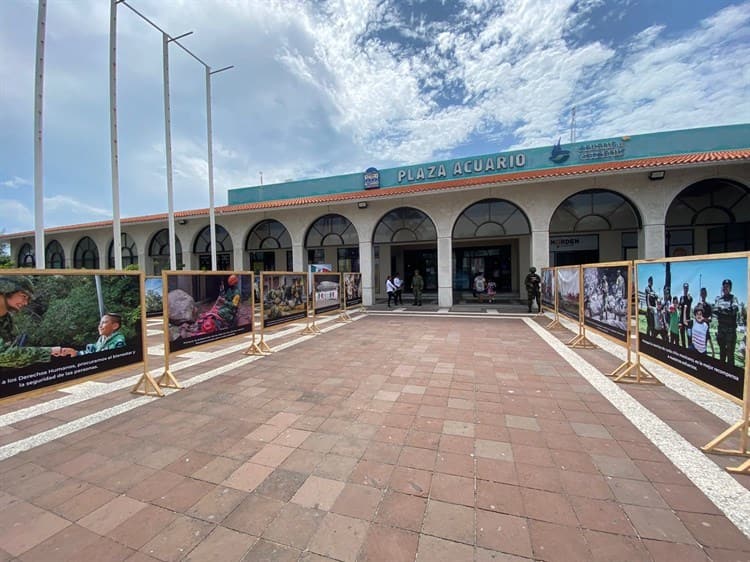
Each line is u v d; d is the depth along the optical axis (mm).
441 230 14828
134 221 19062
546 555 2062
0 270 3531
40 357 3826
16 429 3895
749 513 2383
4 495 2746
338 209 16219
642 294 4883
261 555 2104
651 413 4020
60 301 4035
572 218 13875
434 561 2027
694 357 3711
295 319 8945
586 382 5137
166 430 3812
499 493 2631
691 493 2598
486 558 2043
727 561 1996
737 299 3094
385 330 9711
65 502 2646
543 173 13336
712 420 3820
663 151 15461
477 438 3479
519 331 9266
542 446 3309
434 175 18734
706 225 12594
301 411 4234
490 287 17234
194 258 19094
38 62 7402
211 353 7414
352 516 2418
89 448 3453
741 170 11336
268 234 18234
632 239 16750
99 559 2107
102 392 5074
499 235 14430
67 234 22609
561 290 9336
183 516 2465
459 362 6262
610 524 2299
